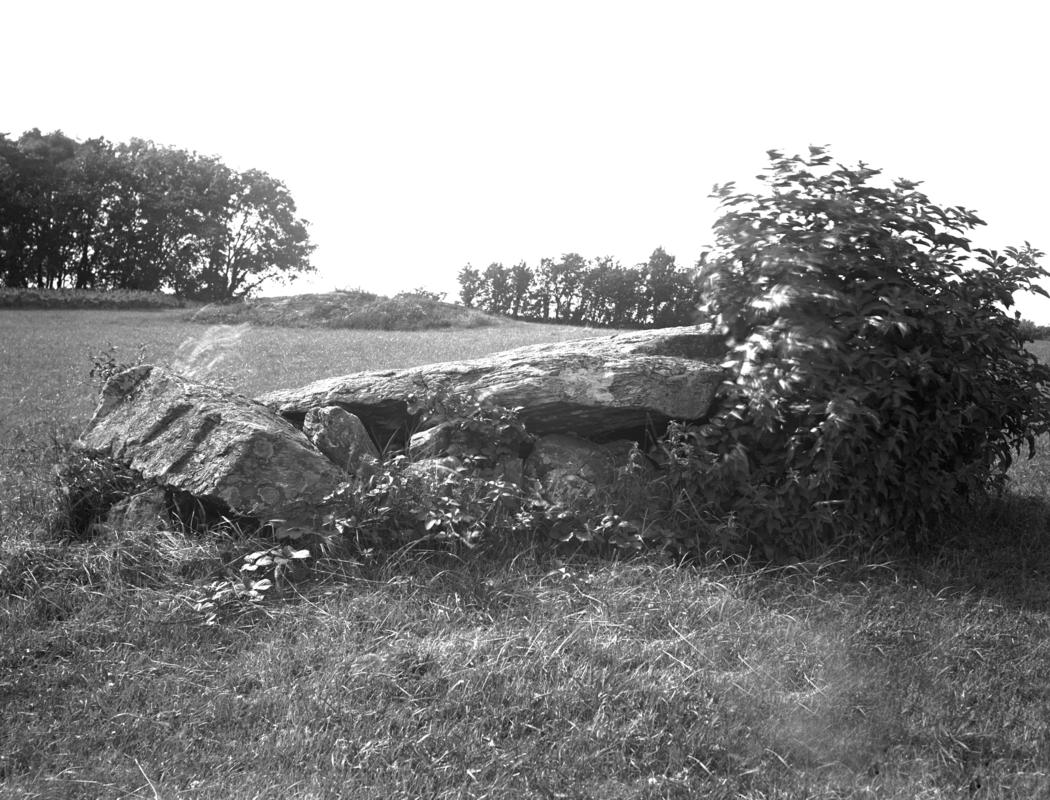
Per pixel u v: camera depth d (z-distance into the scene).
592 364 7.57
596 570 6.32
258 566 6.04
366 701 4.62
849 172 7.85
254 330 30.56
